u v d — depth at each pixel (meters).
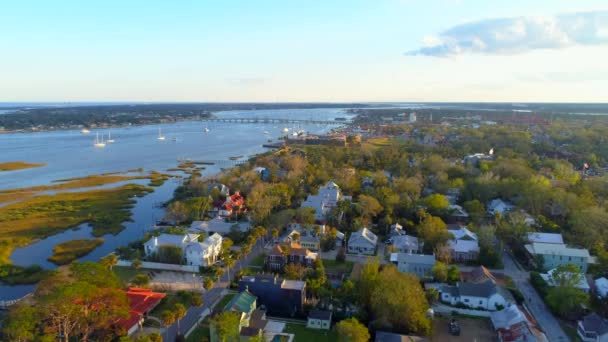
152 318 99.56
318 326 96.06
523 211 165.38
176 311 91.75
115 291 92.00
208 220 171.75
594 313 92.38
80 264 96.25
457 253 131.75
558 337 90.00
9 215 193.12
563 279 101.19
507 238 143.62
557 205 165.88
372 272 104.81
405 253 127.44
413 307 90.88
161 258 133.50
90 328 87.56
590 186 187.25
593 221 138.25
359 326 83.56
